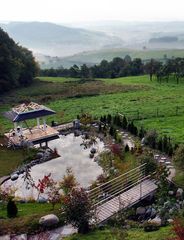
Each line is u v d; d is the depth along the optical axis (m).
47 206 33.00
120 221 29.42
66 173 41.41
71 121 63.50
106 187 34.78
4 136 53.84
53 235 28.09
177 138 52.25
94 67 158.75
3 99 94.06
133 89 99.25
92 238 26.55
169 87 102.44
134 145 47.31
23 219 29.59
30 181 38.91
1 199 34.66
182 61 120.44
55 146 50.81
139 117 65.62
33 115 52.28
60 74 157.88
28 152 47.69
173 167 40.25
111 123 59.31
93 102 85.12
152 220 29.03
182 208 30.84
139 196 33.09
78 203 27.56
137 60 156.50
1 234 28.11
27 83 115.06
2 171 42.75
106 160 43.19
